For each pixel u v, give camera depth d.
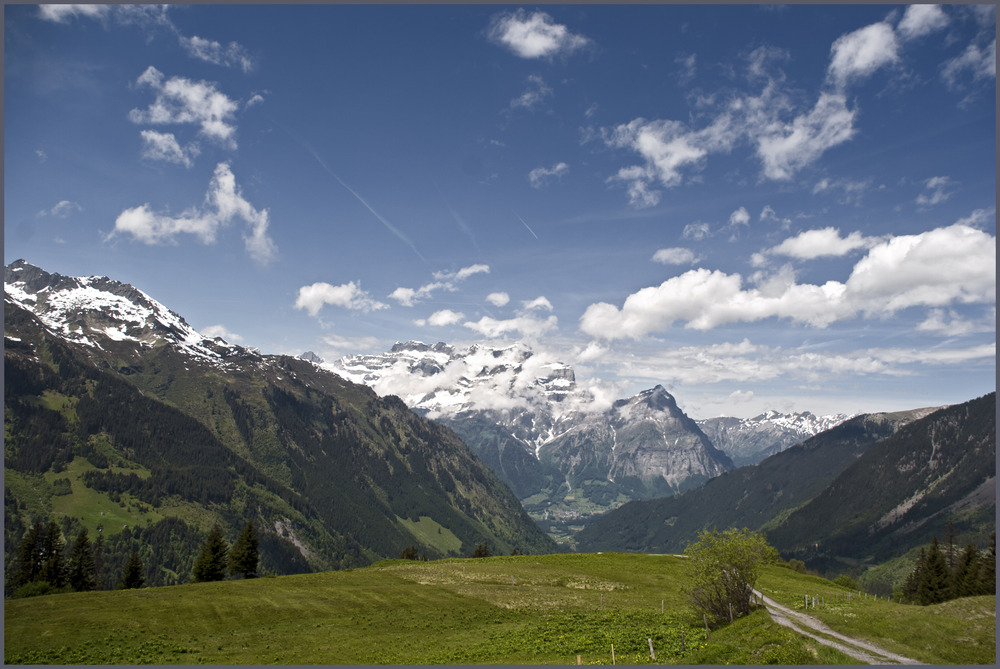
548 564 122.69
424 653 55.41
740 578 55.41
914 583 123.56
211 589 83.75
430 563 131.75
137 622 64.25
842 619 53.44
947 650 41.59
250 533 126.19
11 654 53.06
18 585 112.88
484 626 68.12
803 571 164.12
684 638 53.88
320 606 75.88
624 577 106.69
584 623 67.06
